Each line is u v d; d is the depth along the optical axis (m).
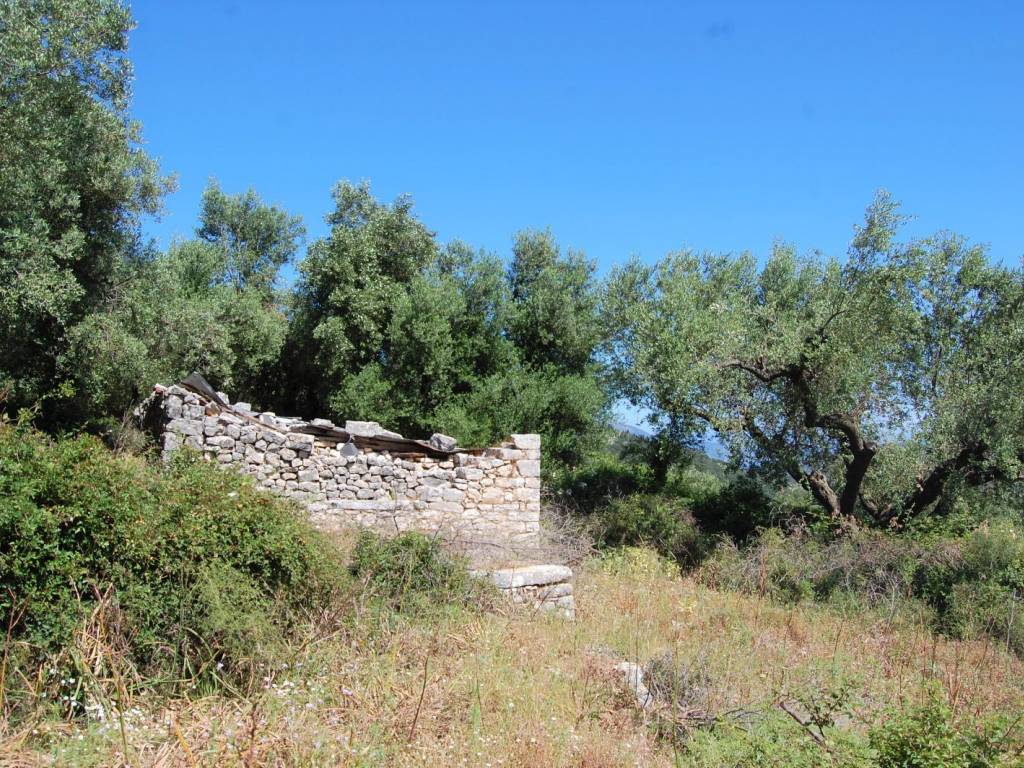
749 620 9.80
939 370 15.55
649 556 13.77
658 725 6.11
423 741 5.26
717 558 13.70
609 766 5.34
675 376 14.97
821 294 15.49
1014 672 8.59
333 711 5.46
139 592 5.81
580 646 7.94
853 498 15.23
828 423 15.00
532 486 14.37
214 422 12.58
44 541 5.57
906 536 12.77
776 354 14.62
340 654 6.41
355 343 22.42
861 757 4.84
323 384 22.77
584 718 6.09
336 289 21.98
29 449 5.85
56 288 12.44
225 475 7.23
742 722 6.12
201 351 17.95
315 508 13.06
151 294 15.84
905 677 7.90
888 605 10.84
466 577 8.91
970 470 14.30
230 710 5.49
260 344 22.17
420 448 14.11
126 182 14.55
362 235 22.44
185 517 6.30
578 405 20.89
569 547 12.99
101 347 13.68
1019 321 14.37
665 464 20.39
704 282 19.39
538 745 5.38
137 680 5.49
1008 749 4.78
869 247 13.82
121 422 14.66
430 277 23.08
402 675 6.30
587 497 18.77
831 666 7.26
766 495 17.73
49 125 12.78
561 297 22.56
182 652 5.87
